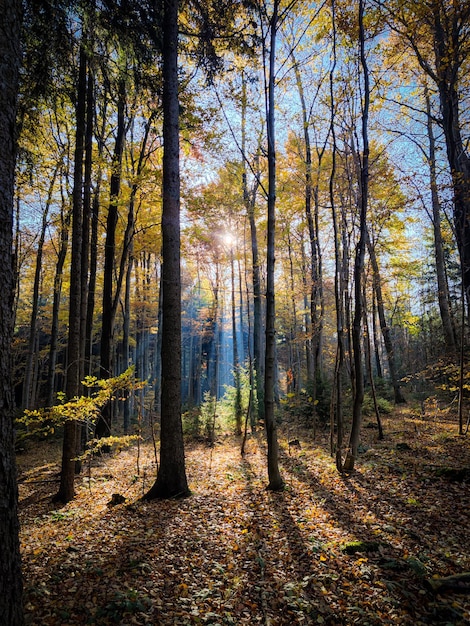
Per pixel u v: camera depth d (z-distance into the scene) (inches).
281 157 507.2
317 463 311.7
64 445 260.1
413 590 130.0
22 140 243.1
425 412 472.4
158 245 546.9
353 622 116.0
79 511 227.9
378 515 195.3
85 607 117.9
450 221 356.5
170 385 250.1
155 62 268.4
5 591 76.5
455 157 322.0
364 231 266.5
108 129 419.5
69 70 241.3
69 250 597.9
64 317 754.2
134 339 924.0
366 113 262.4
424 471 247.4
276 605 126.8
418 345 820.6
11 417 82.6
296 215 561.6
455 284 642.8
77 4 194.1
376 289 504.1
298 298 593.9
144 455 411.5
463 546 155.3
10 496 80.3
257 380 555.2
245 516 206.7
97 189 385.7
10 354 84.0
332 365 774.5
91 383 260.8
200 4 264.4
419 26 293.0
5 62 85.0
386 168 336.8
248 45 282.4
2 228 82.7
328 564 150.8
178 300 258.1
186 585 136.3
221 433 530.6
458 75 327.9
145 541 172.2
